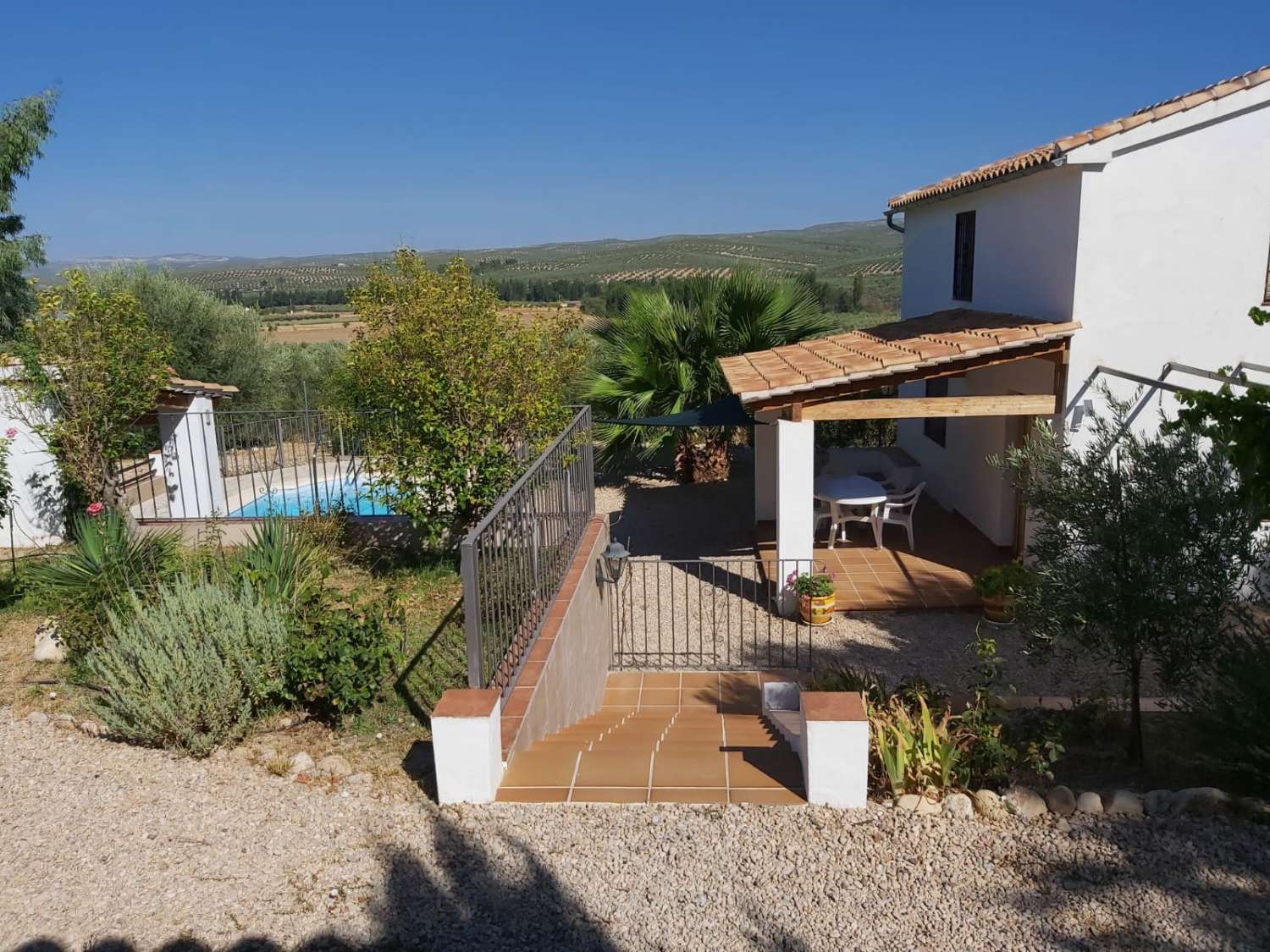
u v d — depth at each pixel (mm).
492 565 5832
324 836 4723
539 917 4074
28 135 20859
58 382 11680
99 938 3912
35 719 6285
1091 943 3867
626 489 18453
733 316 16781
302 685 6219
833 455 18219
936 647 9648
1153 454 5754
